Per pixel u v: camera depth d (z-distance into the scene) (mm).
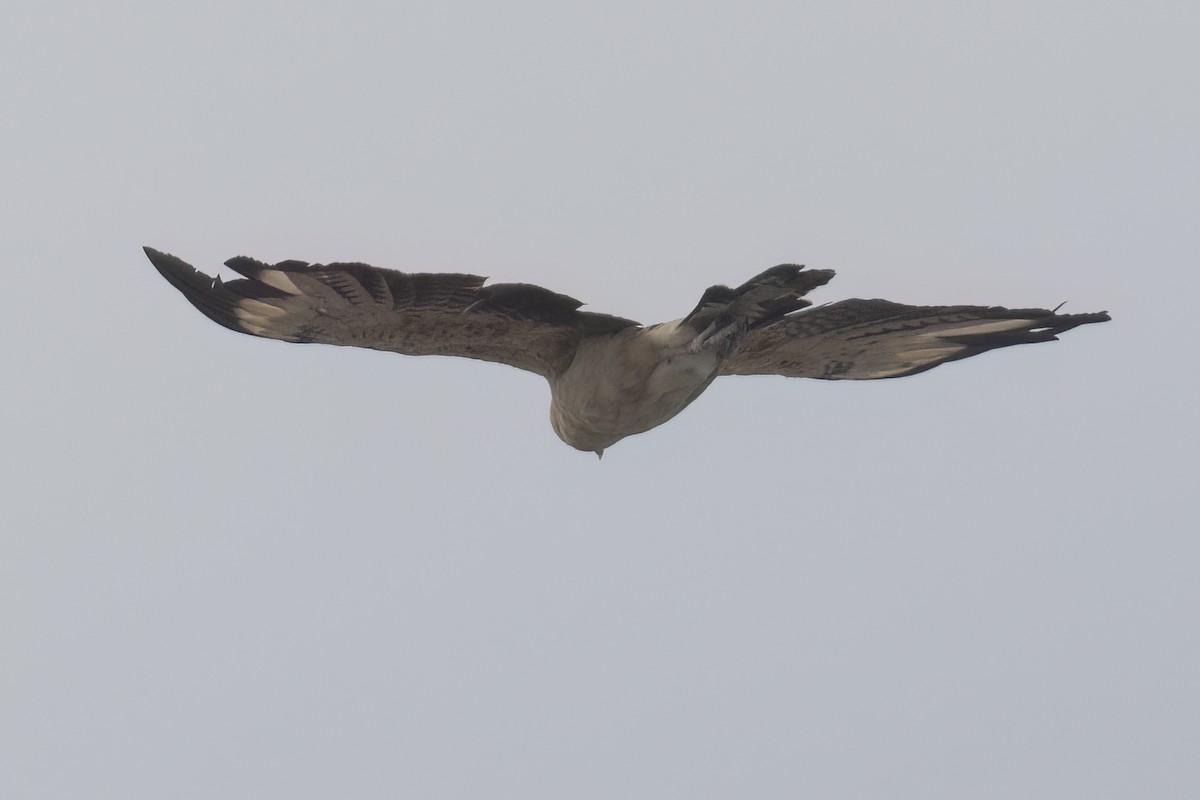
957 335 16234
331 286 13250
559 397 15320
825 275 12484
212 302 13617
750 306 13383
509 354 15367
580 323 14758
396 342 14672
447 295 13508
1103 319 15867
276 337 14273
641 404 14875
